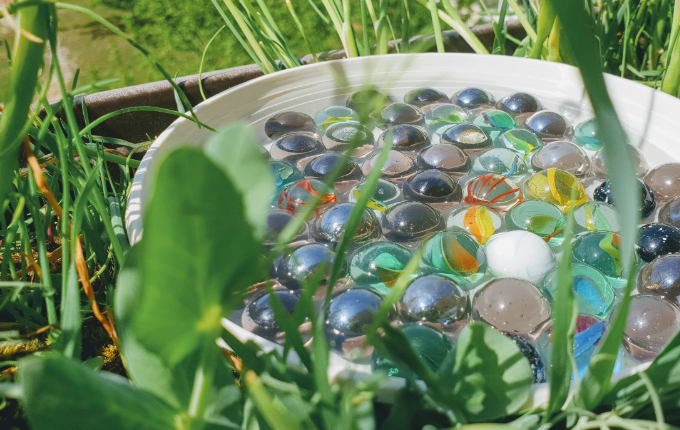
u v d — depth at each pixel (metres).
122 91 0.29
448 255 0.23
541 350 0.21
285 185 0.26
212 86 0.30
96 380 0.12
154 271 0.09
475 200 0.25
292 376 0.17
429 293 0.21
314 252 0.22
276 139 0.28
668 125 0.26
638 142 0.27
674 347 0.17
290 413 0.16
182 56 0.45
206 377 0.12
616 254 0.23
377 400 0.18
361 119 0.13
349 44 0.31
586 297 0.22
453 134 0.27
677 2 0.28
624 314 0.16
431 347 0.20
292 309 0.21
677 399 0.18
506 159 0.26
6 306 0.21
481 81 0.30
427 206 0.24
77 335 0.19
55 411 0.11
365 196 0.15
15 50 0.18
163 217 0.08
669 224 0.24
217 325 0.10
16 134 0.18
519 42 0.33
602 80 0.11
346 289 0.21
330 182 0.13
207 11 0.50
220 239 0.09
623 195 0.11
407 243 0.24
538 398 0.18
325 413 0.15
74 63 0.44
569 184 0.25
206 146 0.11
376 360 0.20
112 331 0.21
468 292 0.23
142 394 0.14
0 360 0.21
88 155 0.24
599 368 0.17
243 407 0.18
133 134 0.29
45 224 0.23
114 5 0.53
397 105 0.28
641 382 0.17
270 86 0.29
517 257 0.23
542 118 0.28
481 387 0.18
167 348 0.10
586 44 0.11
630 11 0.32
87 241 0.24
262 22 0.31
